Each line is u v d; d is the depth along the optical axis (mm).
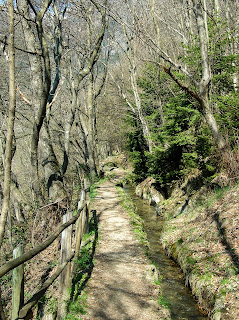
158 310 4859
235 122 10391
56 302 5332
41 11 8352
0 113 13828
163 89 17578
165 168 15234
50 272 7414
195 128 12578
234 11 15641
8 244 10719
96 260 6816
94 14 20500
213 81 11836
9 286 7617
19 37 14625
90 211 11578
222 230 7324
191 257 7473
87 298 5117
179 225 10211
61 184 11617
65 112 21703
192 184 12680
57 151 22000
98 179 20141
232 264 6043
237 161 8875
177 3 15906
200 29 8195
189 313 5824
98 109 28141
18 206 12039
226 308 5129
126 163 35625
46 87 9312
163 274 7684
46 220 10344
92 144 19969
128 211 11727
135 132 21656
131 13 17188
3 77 14750
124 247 7684
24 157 24969
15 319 3094
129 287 5559
